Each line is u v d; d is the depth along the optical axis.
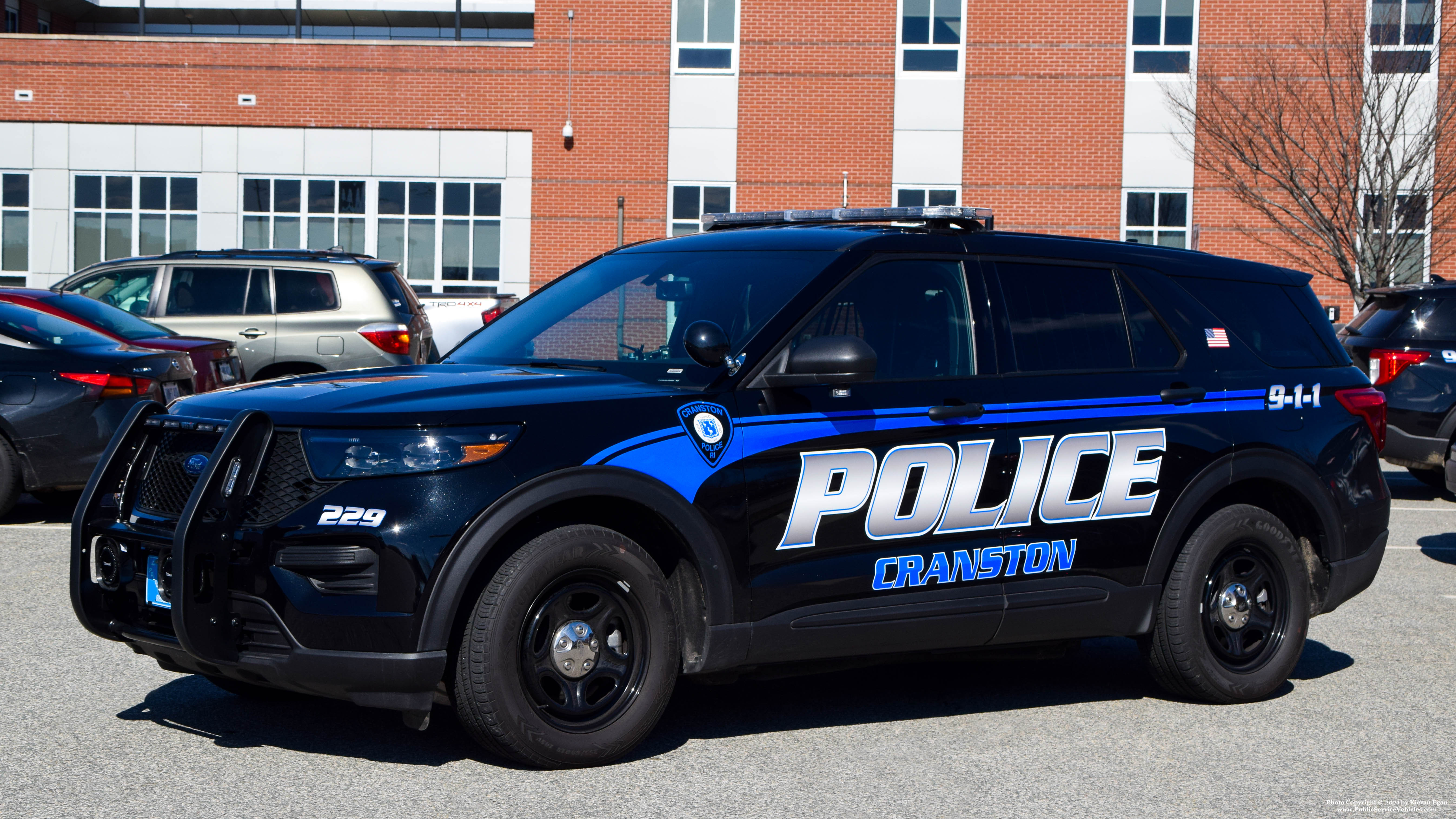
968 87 26.11
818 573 4.61
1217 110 24.34
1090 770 4.51
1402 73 22.62
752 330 4.67
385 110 26.94
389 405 4.15
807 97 26.33
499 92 26.78
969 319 4.98
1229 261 5.72
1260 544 5.46
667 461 4.35
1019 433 4.93
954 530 4.83
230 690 5.18
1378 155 21.97
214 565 4.04
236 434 4.10
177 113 27.12
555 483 4.16
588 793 4.16
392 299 13.12
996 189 26.22
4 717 4.91
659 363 4.73
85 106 27.19
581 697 4.34
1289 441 5.54
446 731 4.81
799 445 4.57
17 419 8.98
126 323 10.30
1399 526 10.38
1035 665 6.13
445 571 4.00
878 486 4.69
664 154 26.55
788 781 4.33
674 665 4.46
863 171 26.28
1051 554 5.01
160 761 4.42
